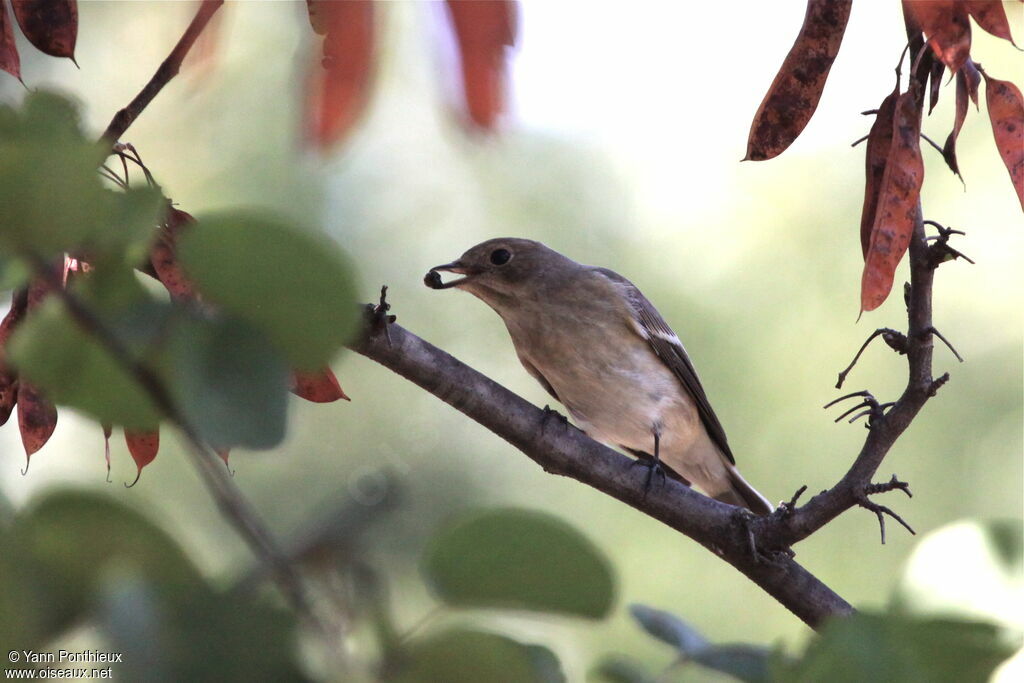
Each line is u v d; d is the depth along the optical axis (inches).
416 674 102.7
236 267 99.0
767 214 609.0
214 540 173.6
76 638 95.7
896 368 580.7
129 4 505.7
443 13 103.7
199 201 521.0
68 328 104.7
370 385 559.8
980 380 578.6
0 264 103.4
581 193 597.9
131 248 105.0
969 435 573.3
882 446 291.7
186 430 97.3
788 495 566.6
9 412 198.1
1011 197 591.8
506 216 582.9
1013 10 182.5
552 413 334.3
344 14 108.0
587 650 434.3
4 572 94.7
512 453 565.0
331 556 99.4
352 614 99.3
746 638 542.6
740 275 598.9
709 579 552.4
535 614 110.3
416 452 554.6
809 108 219.8
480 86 103.7
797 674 129.2
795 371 582.2
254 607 95.0
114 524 96.6
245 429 97.7
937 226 273.1
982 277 587.8
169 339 100.8
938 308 592.7
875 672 126.6
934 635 126.8
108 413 107.6
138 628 91.1
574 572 108.6
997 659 125.4
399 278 565.6
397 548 133.5
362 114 109.3
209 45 144.5
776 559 314.3
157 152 524.1
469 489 553.6
